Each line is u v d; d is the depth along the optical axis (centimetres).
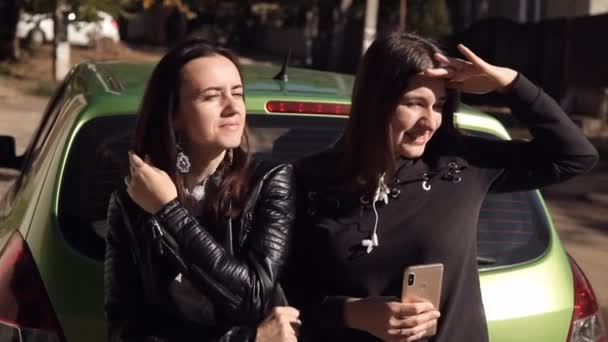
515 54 2072
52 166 315
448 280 235
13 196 391
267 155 315
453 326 235
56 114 411
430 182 239
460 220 237
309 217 242
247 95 326
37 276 278
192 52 223
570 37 1884
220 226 223
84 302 270
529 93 241
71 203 296
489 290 290
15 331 269
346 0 2298
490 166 246
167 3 2327
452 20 2530
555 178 246
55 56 2073
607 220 938
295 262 244
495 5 2659
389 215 236
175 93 222
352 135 238
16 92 1859
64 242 283
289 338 221
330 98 331
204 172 229
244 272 216
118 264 225
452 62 238
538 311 291
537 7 2506
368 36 1310
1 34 2303
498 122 346
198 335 220
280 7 2941
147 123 225
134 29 3788
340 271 237
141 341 220
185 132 225
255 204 227
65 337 268
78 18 2008
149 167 214
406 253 234
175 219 213
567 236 866
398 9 2238
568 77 1878
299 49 3297
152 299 220
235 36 3262
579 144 242
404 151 238
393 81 232
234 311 216
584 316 308
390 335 224
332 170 243
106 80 367
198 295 218
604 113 1734
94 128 317
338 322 232
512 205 322
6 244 305
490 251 305
